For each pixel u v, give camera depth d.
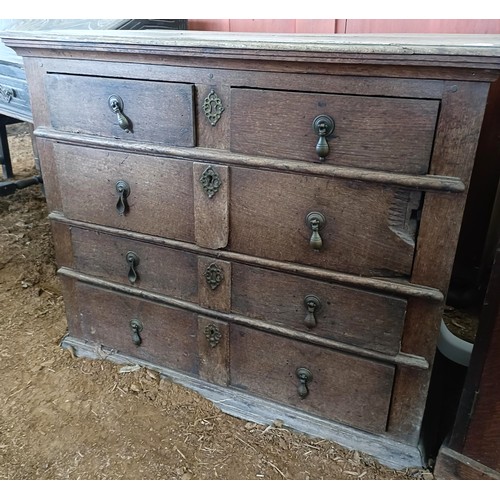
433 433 1.17
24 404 1.28
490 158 1.54
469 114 0.82
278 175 0.99
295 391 1.18
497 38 1.10
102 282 1.33
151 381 1.32
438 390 1.25
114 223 1.24
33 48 1.14
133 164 1.14
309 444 1.15
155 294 1.26
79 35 1.06
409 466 1.09
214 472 1.09
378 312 1.02
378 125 0.88
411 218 0.93
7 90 1.67
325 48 0.85
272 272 1.09
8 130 4.05
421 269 0.95
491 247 1.60
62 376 1.37
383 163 0.90
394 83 0.85
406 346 1.02
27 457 1.13
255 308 1.14
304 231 1.02
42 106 1.21
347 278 1.01
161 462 1.12
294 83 0.92
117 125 1.12
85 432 1.20
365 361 1.07
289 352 1.15
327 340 1.09
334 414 1.16
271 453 1.14
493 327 0.90
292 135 0.95
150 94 1.05
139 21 1.62
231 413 1.24
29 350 1.48
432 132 0.85
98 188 1.22
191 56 0.97
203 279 1.17
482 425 0.98
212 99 1.00
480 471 1.01
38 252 2.10
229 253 1.11
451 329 1.58
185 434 1.19
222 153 1.03
